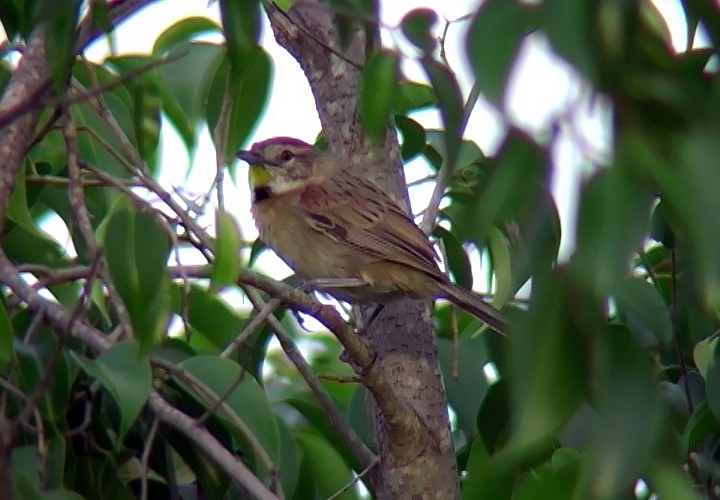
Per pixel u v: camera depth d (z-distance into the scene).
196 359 8.84
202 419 8.37
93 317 9.95
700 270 4.19
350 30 7.49
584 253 4.32
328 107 11.38
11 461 8.05
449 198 12.10
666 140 4.26
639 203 4.26
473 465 9.34
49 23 6.89
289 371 14.21
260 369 10.58
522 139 4.41
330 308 9.02
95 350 8.41
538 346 4.82
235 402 8.73
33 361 8.84
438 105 6.55
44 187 10.38
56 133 10.75
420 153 11.75
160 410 8.55
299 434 10.12
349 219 12.27
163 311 6.99
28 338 8.29
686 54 4.64
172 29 10.85
